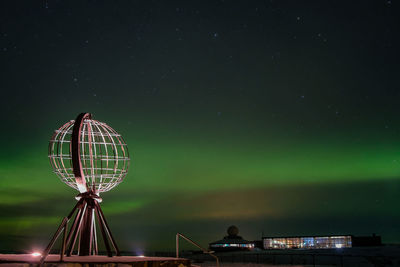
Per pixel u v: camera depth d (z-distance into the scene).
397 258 36.47
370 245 68.50
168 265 10.63
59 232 10.06
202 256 54.62
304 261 38.44
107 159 13.86
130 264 10.01
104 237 12.81
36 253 13.61
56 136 13.73
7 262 9.45
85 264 9.66
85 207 13.01
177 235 13.62
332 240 69.50
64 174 13.71
